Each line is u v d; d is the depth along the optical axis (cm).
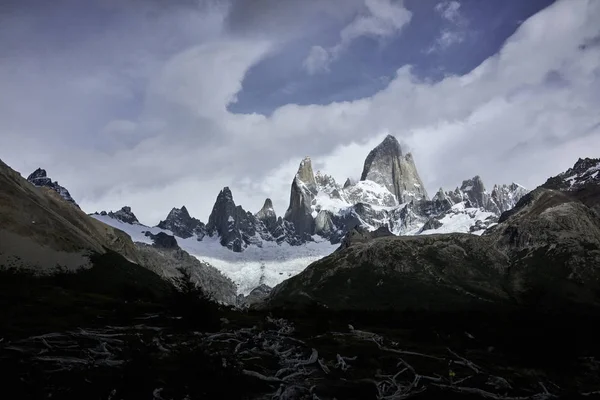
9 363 2620
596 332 4159
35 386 2358
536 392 3005
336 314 6719
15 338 3148
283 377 2947
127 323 4125
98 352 3008
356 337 4372
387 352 3791
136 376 2503
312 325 4956
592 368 3441
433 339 4438
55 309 4438
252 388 2691
